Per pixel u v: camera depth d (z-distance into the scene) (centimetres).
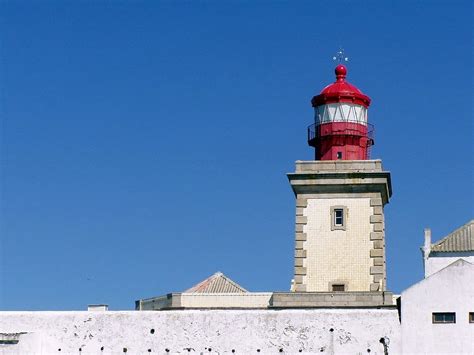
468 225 7494
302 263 7006
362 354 6494
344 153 7269
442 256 7338
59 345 6669
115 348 6650
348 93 7306
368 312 6538
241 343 6581
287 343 6550
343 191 7062
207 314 6631
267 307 7000
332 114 7312
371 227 7006
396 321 6500
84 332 6681
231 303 7262
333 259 6994
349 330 6531
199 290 7569
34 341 6575
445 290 6469
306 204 7075
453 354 6419
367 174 7038
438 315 6462
